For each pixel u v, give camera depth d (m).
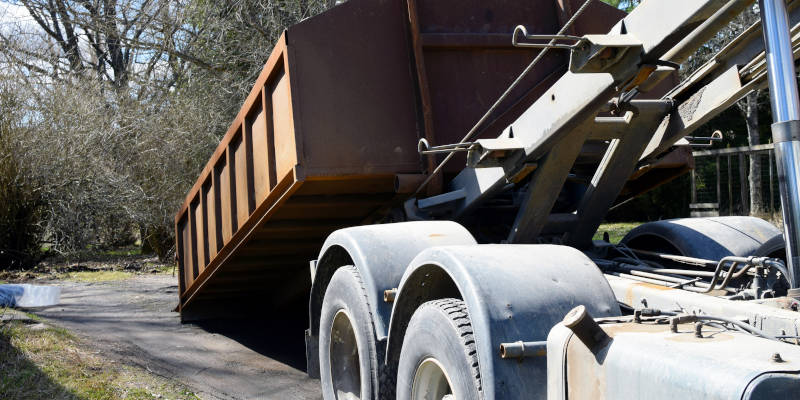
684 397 1.75
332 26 4.22
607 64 2.72
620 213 18.44
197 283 7.02
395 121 4.32
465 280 2.57
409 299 3.17
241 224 5.34
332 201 4.64
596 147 4.13
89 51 22.69
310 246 5.71
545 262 2.71
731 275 2.96
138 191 15.48
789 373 1.63
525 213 3.80
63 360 5.17
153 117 16.45
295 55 4.11
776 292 2.74
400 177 4.25
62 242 14.98
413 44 4.35
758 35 3.27
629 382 1.93
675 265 4.17
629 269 3.67
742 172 16.00
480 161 3.65
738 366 1.69
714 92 3.50
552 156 3.54
